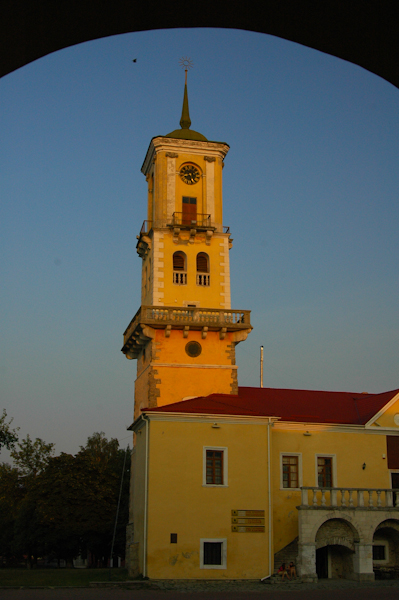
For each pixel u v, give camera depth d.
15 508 83.38
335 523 40.69
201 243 54.75
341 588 35.66
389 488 46.03
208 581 38.91
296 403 50.53
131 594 31.70
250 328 51.34
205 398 45.91
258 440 42.53
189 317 50.75
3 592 32.34
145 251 57.12
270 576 39.75
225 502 40.81
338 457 46.00
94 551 69.88
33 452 86.62
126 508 70.44
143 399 51.94
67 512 64.75
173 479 40.53
